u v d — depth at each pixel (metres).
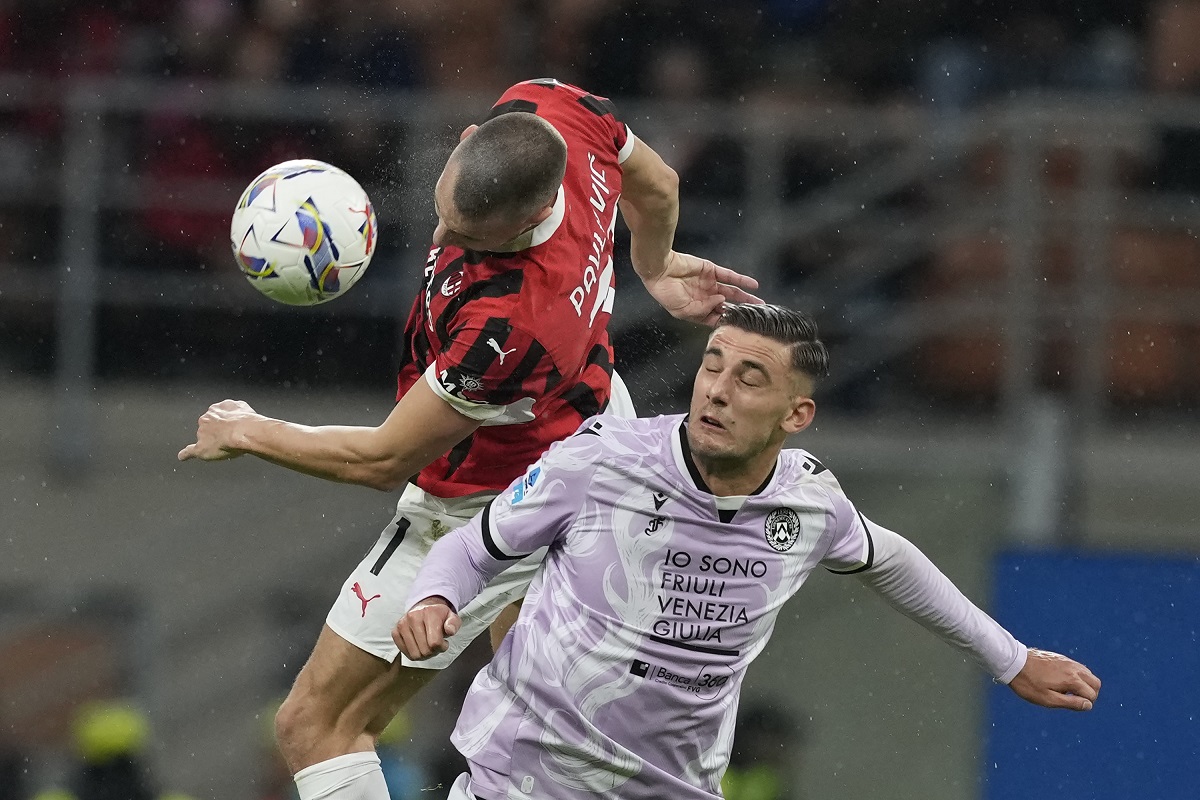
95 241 32.34
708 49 38.47
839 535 12.68
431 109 31.97
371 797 14.87
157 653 30.75
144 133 32.84
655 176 15.12
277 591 31.30
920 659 28.92
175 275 32.69
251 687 30.50
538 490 12.29
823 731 28.92
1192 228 32.81
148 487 32.09
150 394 32.66
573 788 12.66
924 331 31.67
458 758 28.05
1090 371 30.42
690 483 12.16
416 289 32.16
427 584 12.10
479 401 13.34
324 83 36.78
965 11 38.94
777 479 12.39
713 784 13.13
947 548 29.66
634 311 31.38
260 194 13.91
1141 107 35.31
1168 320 31.77
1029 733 27.44
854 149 33.28
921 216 33.12
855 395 32.44
